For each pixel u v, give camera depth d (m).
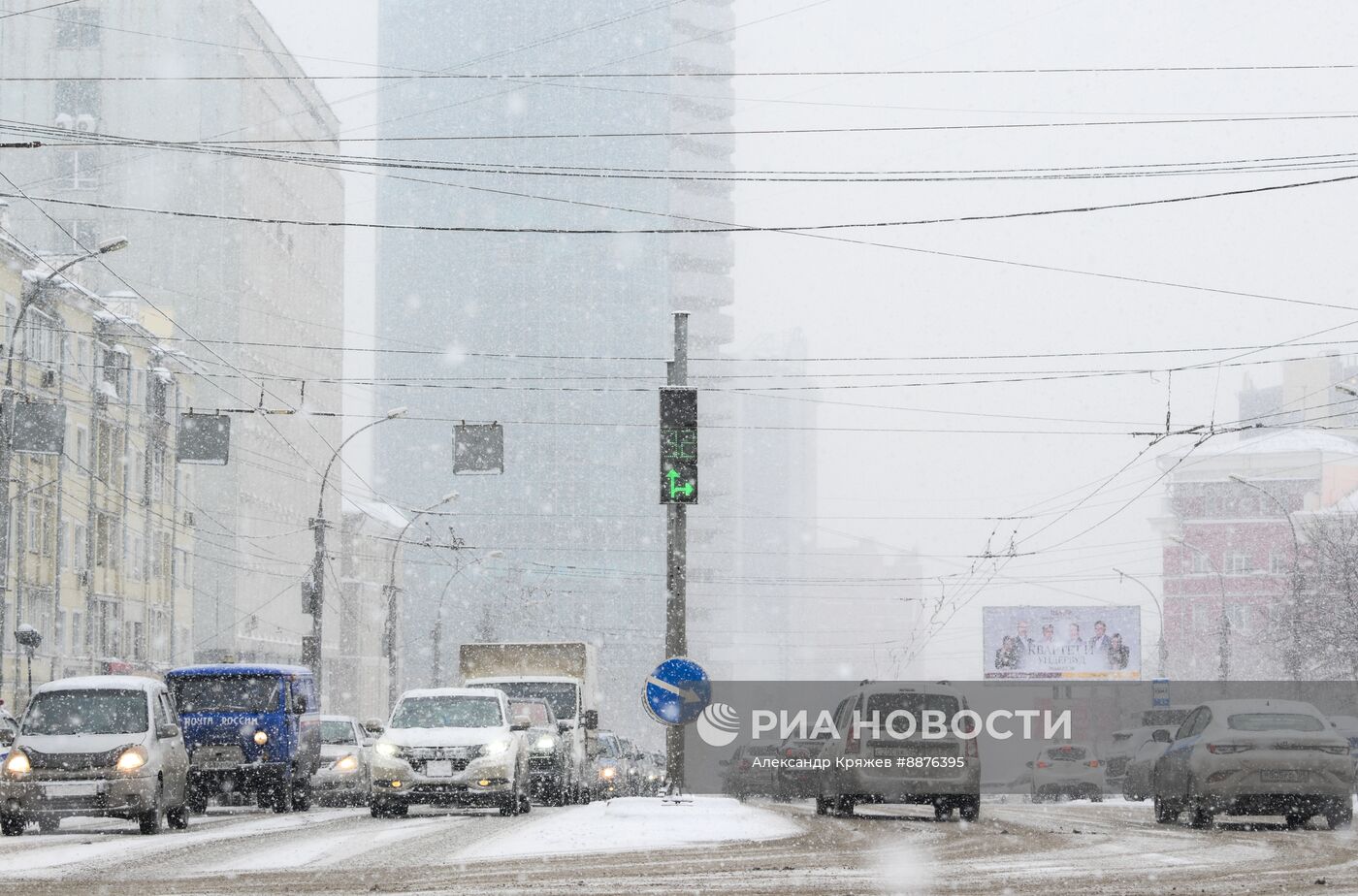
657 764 78.94
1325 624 85.94
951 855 21.05
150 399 92.31
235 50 125.94
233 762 36.22
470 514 186.25
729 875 17.70
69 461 79.31
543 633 166.50
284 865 19.22
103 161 123.62
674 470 32.00
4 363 70.81
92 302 81.50
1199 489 140.38
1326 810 28.89
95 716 26.98
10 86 124.19
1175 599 140.12
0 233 71.38
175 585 97.38
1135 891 15.94
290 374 139.00
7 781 25.97
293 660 131.75
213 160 125.19
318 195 149.62
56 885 16.50
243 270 126.19
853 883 16.61
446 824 29.27
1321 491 137.75
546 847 22.52
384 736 32.47
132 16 124.94
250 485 124.50
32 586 74.88
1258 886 16.58
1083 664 102.88
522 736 33.72
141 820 26.62
